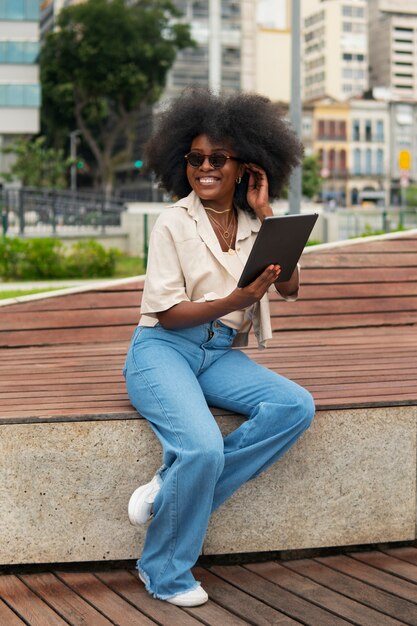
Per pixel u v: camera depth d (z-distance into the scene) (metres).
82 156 80.25
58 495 3.34
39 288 14.48
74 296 5.53
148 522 3.40
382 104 120.69
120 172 92.50
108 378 4.15
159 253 3.29
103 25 61.06
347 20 153.50
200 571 3.42
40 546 3.35
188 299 3.35
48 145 71.44
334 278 5.90
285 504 3.50
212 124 3.32
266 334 3.41
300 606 3.08
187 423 3.09
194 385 3.22
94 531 3.38
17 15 47.09
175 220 3.32
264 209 3.43
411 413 3.59
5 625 2.94
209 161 3.34
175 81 100.81
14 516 3.32
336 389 3.80
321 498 3.53
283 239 3.10
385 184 120.88
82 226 22.27
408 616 2.99
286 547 3.52
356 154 119.88
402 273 6.04
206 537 3.46
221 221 3.45
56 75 63.84
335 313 5.86
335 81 153.25
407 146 122.19
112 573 3.39
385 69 170.38
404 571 3.39
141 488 3.21
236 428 3.39
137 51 62.16
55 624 2.95
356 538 3.58
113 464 3.36
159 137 3.54
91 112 66.25
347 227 21.41
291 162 3.52
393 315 5.96
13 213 22.28
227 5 101.69
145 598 3.17
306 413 3.25
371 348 4.99
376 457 3.57
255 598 3.17
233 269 3.35
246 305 3.17
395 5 169.50
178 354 3.31
